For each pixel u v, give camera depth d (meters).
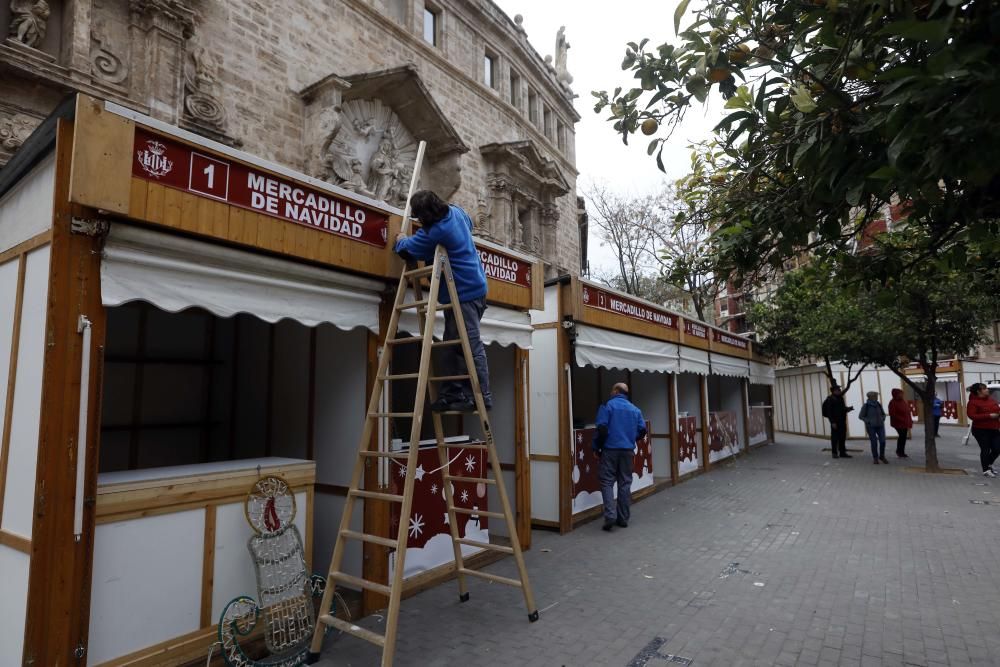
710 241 4.14
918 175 2.50
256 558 3.96
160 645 3.58
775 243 3.97
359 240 4.75
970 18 2.28
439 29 16.20
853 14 2.90
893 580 5.79
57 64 8.04
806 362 28.05
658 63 3.48
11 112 7.56
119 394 6.23
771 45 3.24
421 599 5.29
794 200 3.67
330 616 4.08
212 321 6.93
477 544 5.12
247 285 4.04
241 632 3.86
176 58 9.44
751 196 4.04
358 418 5.17
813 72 3.30
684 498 10.20
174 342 6.63
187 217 3.61
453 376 4.53
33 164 3.64
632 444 8.20
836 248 4.30
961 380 29.11
